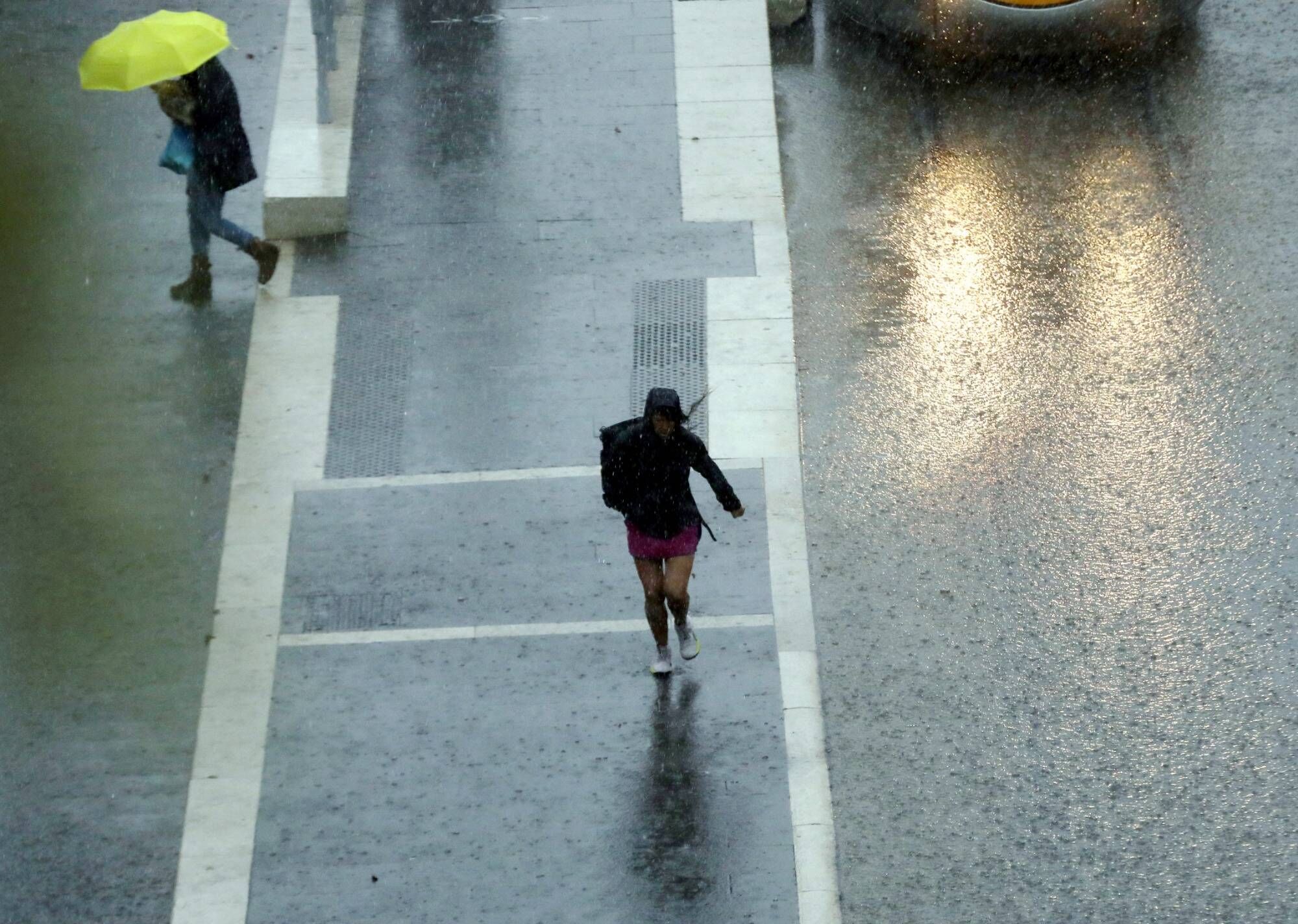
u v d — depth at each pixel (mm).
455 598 42094
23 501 44875
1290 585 41844
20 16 63438
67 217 54438
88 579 42812
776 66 61250
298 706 39656
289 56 60500
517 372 48406
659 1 63969
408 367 48688
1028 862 35969
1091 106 58469
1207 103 58156
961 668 40156
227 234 50219
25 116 58750
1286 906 34906
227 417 47312
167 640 41281
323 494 44969
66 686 40219
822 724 38875
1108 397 47375
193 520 44344
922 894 35406
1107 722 38812
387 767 38250
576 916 35125
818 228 53719
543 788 37656
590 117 58250
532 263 52156
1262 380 47562
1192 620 41125
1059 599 41812
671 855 36250
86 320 50438
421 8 63875
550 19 63281
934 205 54531
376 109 58625
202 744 38906
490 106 58781
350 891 35781
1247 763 37781
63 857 36625
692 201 54500
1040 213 54000
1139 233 52938
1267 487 44469
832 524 43812
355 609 41906
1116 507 44125
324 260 52344
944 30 59688
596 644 40812
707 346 49156
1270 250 51906
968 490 44750
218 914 35469
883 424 46750
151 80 46938
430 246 52875
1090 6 58625
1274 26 61531
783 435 46250
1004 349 49062
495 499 44625
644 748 38406
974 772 37812
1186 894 35219
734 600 41812
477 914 35219
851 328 49969
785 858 36156
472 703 39562
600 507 44344
